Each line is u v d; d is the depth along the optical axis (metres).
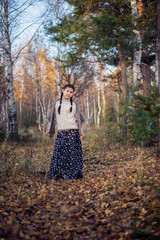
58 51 15.14
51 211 2.48
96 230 2.05
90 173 4.66
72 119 4.37
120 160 6.09
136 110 7.85
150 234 1.76
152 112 2.96
